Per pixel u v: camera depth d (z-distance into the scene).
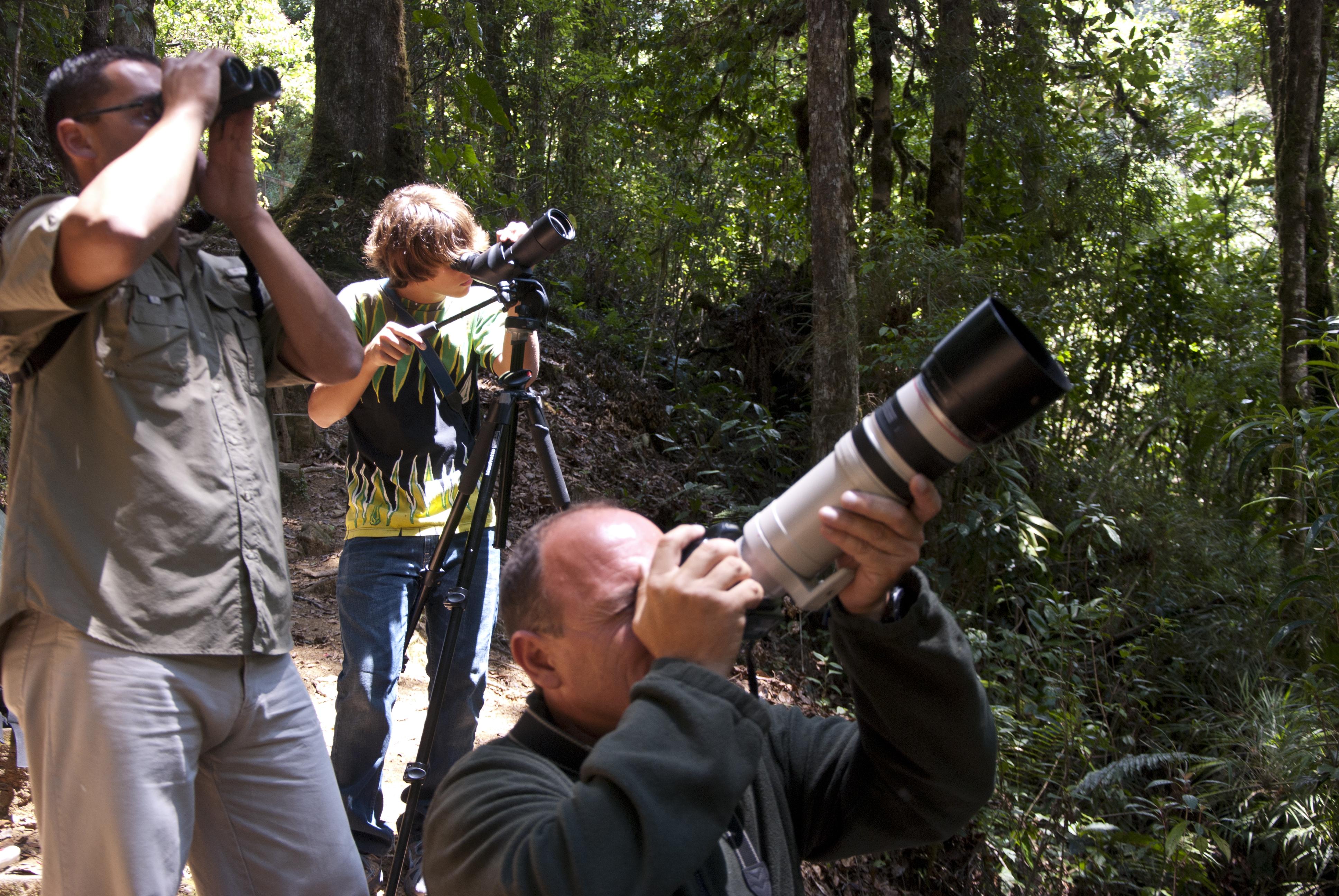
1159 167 11.00
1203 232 11.27
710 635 1.03
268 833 1.65
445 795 1.17
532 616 1.16
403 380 2.59
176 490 1.52
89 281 1.37
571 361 7.98
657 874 0.93
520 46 11.73
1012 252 8.73
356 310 2.68
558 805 1.07
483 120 11.04
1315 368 7.58
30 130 8.25
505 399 2.49
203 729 1.57
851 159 6.83
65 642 1.47
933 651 1.11
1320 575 5.27
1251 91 13.11
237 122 1.59
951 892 4.53
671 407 8.24
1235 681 5.90
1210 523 7.34
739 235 11.10
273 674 1.66
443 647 2.40
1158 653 6.24
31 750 1.50
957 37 8.53
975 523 5.96
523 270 2.53
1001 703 5.17
